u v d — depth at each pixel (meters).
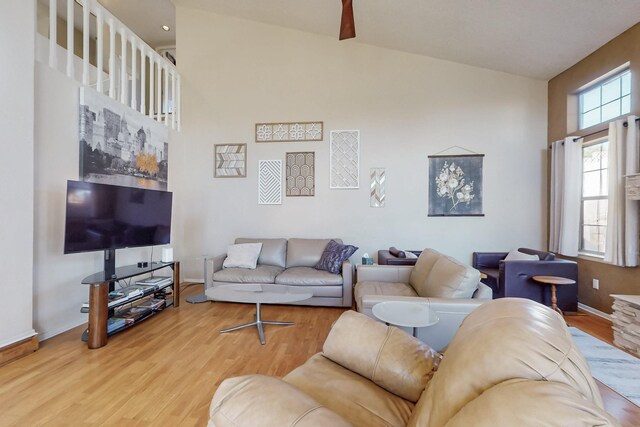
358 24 4.04
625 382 2.12
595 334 2.91
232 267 4.00
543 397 0.56
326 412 0.78
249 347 2.61
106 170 3.34
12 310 2.32
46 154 2.72
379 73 4.55
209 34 4.81
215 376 2.14
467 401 0.70
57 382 2.05
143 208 3.38
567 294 3.36
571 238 3.77
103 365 2.28
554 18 3.14
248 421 0.76
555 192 4.03
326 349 1.48
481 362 0.71
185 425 1.65
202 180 4.83
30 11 2.43
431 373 1.22
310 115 4.65
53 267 2.80
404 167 4.53
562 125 4.06
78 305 3.07
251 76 4.74
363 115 4.58
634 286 3.05
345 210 4.61
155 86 5.25
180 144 4.78
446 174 4.48
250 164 4.75
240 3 4.38
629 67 3.17
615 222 3.13
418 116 4.51
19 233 2.36
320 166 4.64
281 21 4.55
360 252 4.59
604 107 3.60
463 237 4.46
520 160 4.39
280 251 4.27
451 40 3.95
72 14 2.97
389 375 1.27
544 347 0.66
